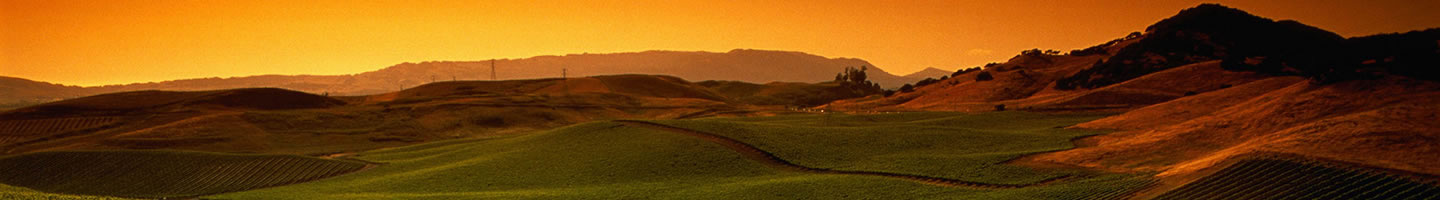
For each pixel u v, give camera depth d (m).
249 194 69.81
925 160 72.06
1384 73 92.50
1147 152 70.44
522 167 79.38
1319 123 71.19
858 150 81.25
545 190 65.06
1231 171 50.19
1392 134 62.47
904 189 57.19
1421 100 77.38
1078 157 69.38
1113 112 132.50
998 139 88.00
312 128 138.12
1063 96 167.38
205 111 171.25
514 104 183.12
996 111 149.38
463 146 106.75
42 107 173.38
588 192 62.22
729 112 187.75
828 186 58.88
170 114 165.75
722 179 67.75
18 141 141.38
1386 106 77.12
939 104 187.62
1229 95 114.00
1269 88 115.88
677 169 72.94
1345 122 69.31
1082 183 54.97
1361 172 45.47
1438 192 40.50
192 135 123.88
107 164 91.31
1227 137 75.00
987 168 65.44
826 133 92.12
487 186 69.69
